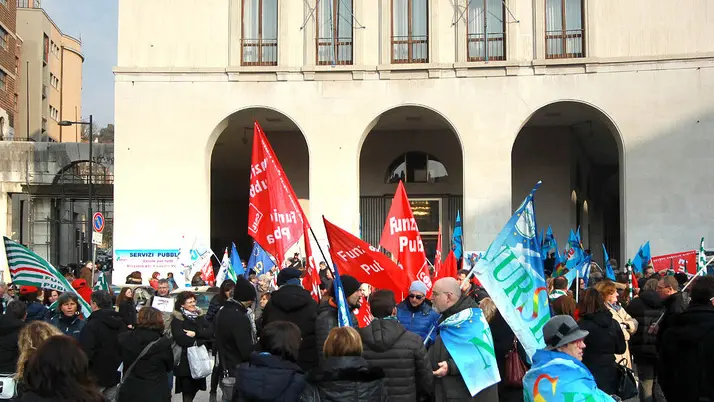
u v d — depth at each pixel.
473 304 8.16
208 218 29.61
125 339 9.71
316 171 29.34
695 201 27.94
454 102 29.08
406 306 9.70
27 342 7.39
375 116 29.33
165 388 9.77
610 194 46.09
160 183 29.53
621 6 28.73
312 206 29.22
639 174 28.22
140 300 17.67
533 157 33.47
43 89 74.62
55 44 79.69
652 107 28.31
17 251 11.63
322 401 6.55
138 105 29.80
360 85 29.50
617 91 28.48
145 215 29.45
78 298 11.41
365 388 6.52
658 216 28.05
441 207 34.38
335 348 6.59
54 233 44.88
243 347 10.26
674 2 28.50
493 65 28.91
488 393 7.91
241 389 6.46
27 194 43.50
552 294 12.62
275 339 6.65
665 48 28.47
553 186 33.28
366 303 10.34
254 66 29.80
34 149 42.44
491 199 28.69
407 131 34.56
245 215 39.41
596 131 33.88
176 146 29.66
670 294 11.45
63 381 4.97
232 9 30.19
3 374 8.78
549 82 28.75
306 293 9.77
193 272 27.42
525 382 5.87
